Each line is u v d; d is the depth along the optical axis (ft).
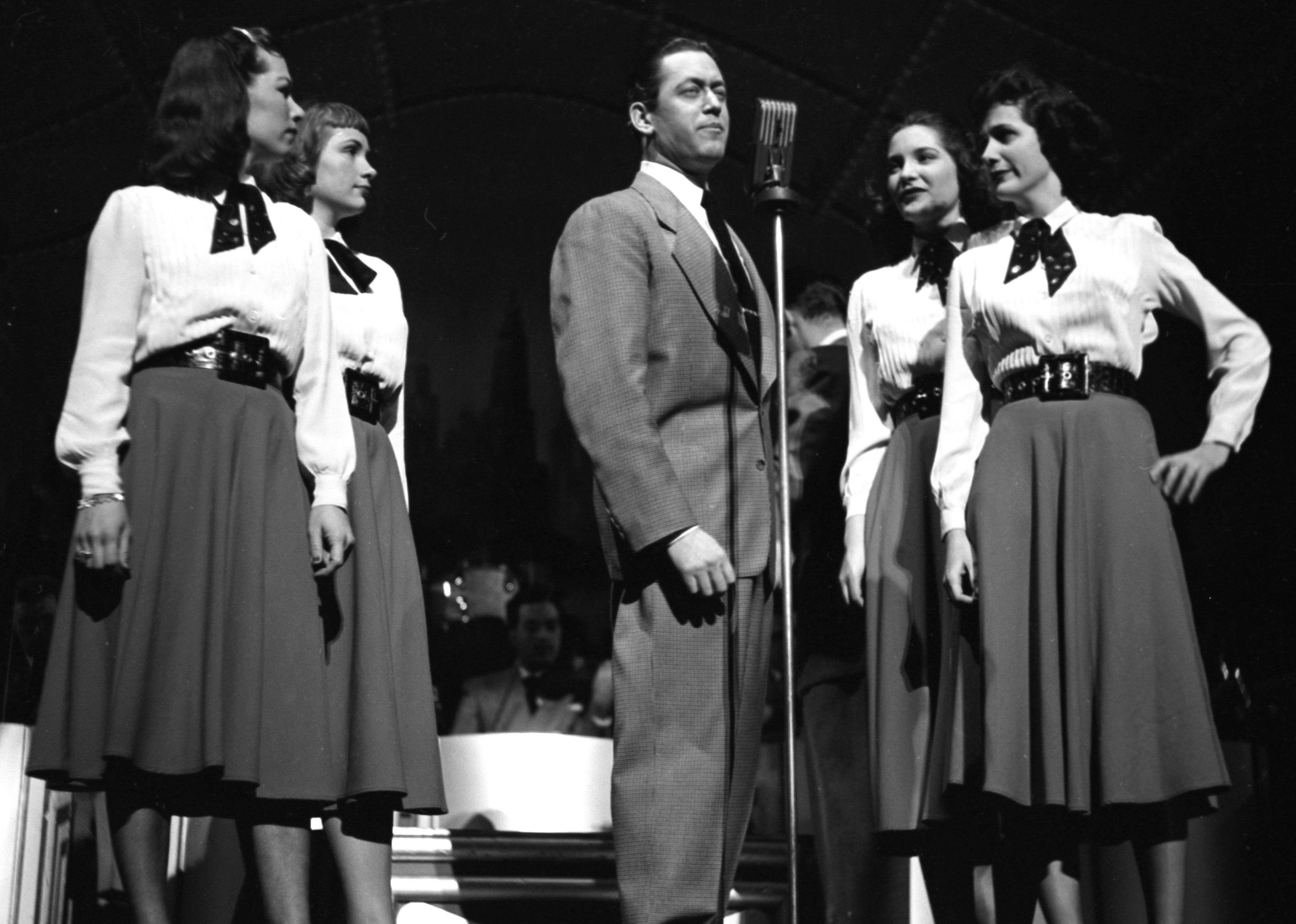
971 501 9.61
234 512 8.22
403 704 9.18
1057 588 9.32
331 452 8.72
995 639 9.23
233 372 8.35
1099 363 9.63
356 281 10.05
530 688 18.63
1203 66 15.62
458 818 12.45
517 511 20.40
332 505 8.57
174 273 8.30
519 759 12.62
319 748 8.19
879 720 10.30
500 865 10.11
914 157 11.12
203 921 10.18
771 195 9.48
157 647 7.88
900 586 10.45
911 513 10.57
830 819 11.21
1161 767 8.96
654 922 8.45
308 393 8.77
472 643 18.79
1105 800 8.89
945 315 10.73
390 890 8.89
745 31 17.65
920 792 10.11
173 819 10.28
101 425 7.98
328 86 18.24
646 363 9.05
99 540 7.82
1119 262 9.71
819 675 11.59
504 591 19.20
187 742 7.75
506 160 19.76
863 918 10.94
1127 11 15.53
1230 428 9.49
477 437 20.56
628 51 18.44
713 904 8.55
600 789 12.76
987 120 10.18
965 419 9.94
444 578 19.47
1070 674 9.11
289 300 8.63
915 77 17.42
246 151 8.70
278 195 10.31
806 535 12.46
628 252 9.12
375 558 9.15
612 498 8.69
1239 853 11.17
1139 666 9.07
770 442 9.70
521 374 20.57
